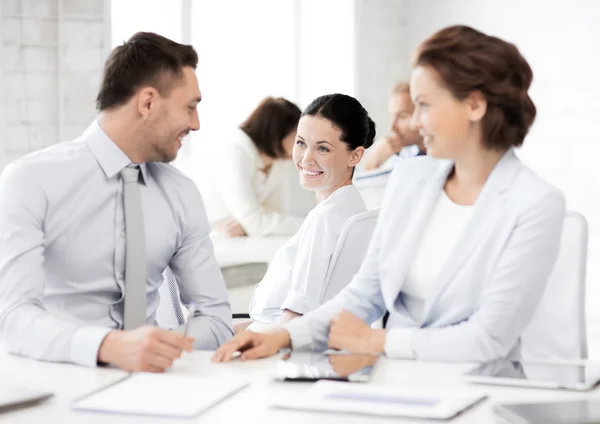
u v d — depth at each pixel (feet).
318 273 9.14
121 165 8.47
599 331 20.03
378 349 7.09
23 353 7.25
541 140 23.48
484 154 7.23
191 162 18.97
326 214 9.33
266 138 17.30
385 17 25.63
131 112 8.36
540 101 23.52
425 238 7.55
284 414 5.50
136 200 8.52
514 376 6.29
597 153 21.98
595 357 17.95
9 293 7.68
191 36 23.16
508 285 6.91
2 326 7.49
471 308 7.18
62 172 8.27
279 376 6.36
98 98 8.53
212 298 9.05
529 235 6.91
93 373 6.68
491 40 6.91
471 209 7.38
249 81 24.27
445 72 6.89
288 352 7.29
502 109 6.99
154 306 8.91
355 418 5.40
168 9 22.66
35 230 8.02
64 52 19.79
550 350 7.43
